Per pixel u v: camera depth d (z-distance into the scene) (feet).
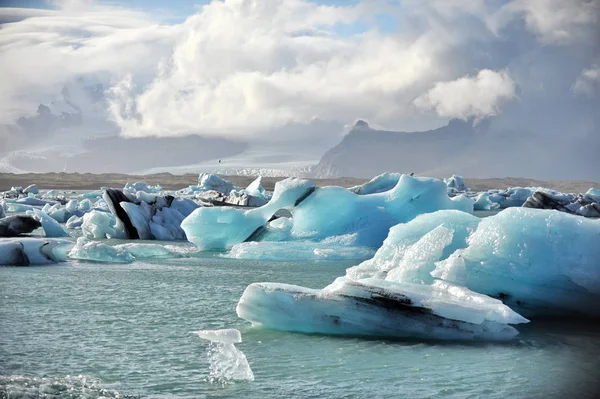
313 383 23.29
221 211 67.97
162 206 83.20
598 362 25.64
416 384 23.26
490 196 203.82
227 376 24.00
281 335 29.66
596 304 32.78
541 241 33.47
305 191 68.59
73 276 47.75
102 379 23.65
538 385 23.24
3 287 42.57
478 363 25.64
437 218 38.14
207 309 36.17
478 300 30.25
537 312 34.04
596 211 142.61
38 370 24.67
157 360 25.98
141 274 49.47
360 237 66.18
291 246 62.85
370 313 29.43
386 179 87.20
